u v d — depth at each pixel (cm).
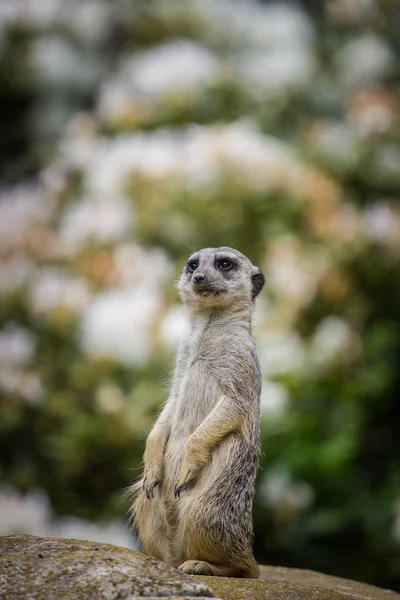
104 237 1267
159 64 1497
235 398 707
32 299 1238
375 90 1608
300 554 1168
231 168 1297
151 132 1443
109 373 1172
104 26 1795
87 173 1356
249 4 1800
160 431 738
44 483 1183
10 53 1766
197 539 683
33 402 1180
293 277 1226
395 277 1368
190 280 784
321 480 1179
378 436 1340
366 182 1456
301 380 1172
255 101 1518
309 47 1722
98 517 1160
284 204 1307
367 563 1167
